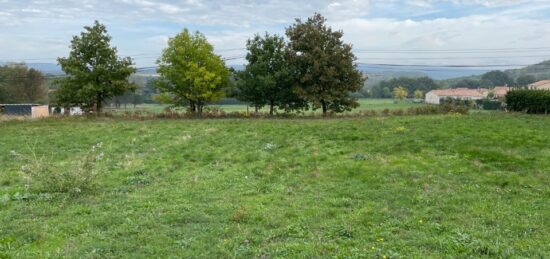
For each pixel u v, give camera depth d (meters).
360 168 14.10
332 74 35.38
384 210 9.69
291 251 7.29
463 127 22.14
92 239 7.92
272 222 8.90
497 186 11.87
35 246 7.65
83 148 19.80
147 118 33.91
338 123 26.31
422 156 15.84
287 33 37.25
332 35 37.22
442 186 11.85
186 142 20.42
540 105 34.06
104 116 35.16
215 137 21.78
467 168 13.85
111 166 15.28
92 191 11.52
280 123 27.36
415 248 7.33
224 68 37.88
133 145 20.05
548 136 19.09
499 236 7.86
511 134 19.69
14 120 32.69
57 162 16.45
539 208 9.75
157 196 11.05
